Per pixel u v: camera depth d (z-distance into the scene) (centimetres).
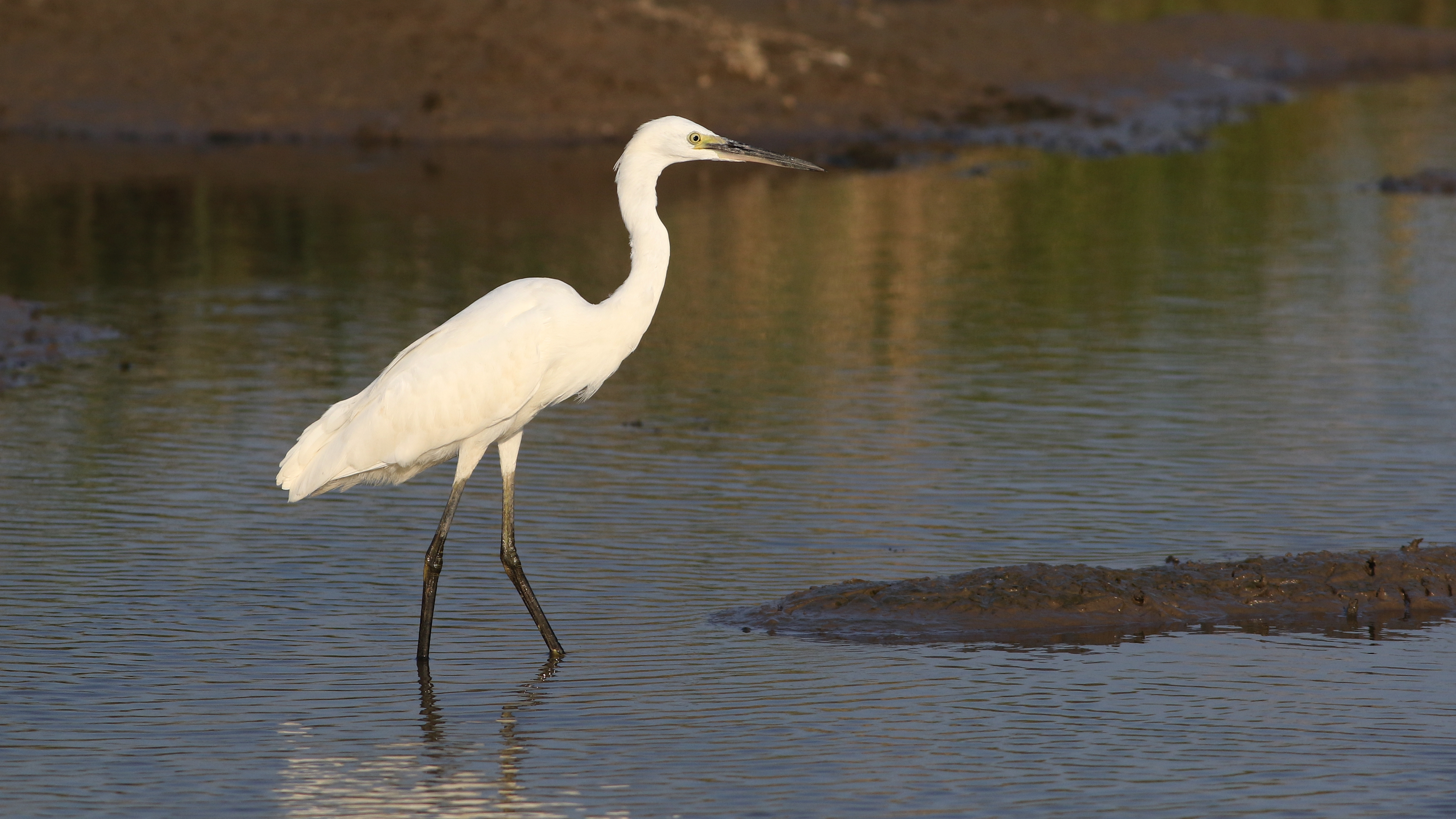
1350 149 3409
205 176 3127
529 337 975
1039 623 989
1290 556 1073
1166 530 1164
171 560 1116
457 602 1045
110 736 839
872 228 2647
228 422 1495
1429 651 947
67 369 1719
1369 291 2088
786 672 923
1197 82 4303
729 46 3856
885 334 1889
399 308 2022
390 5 3962
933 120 3744
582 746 827
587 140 3566
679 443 1426
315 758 815
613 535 1172
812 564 1102
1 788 779
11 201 2838
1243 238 2508
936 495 1257
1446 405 1519
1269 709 864
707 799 765
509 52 3778
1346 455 1353
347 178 3119
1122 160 3328
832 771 794
